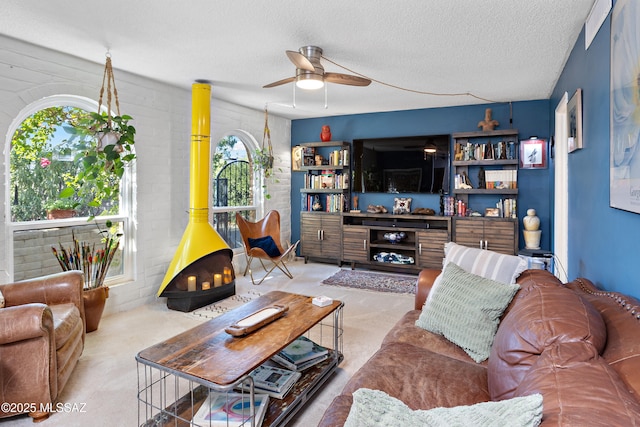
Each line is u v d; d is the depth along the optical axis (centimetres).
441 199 517
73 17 243
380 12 235
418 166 530
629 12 150
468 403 138
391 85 405
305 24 253
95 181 344
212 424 162
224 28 260
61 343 211
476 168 504
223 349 176
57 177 319
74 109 330
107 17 243
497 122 476
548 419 74
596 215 215
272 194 588
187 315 349
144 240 382
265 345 180
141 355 170
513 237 455
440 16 240
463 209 495
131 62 331
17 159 293
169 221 411
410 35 270
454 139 512
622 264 170
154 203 392
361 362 252
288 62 331
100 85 337
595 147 216
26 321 186
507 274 208
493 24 252
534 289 163
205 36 273
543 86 409
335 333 242
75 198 332
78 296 254
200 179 391
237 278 488
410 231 524
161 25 255
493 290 192
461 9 231
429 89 422
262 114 556
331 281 471
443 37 274
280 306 233
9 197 285
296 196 630
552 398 82
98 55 312
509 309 185
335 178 574
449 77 375
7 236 282
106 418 192
